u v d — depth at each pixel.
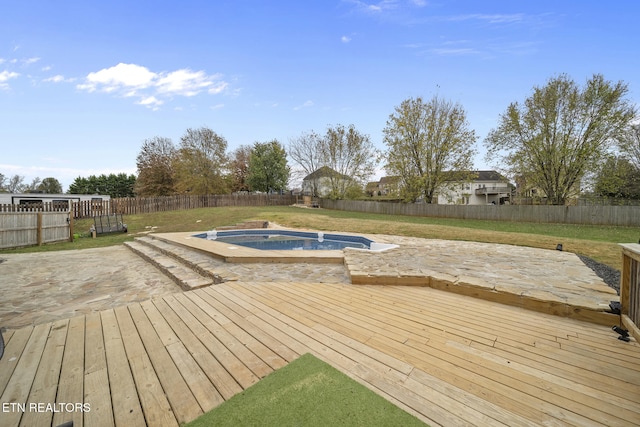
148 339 2.50
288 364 2.06
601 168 15.24
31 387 1.83
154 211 19.69
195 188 28.03
